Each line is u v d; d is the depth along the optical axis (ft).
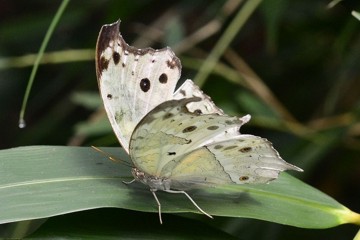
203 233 1.51
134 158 1.49
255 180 1.53
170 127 1.46
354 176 2.47
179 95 1.54
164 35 2.28
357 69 2.13
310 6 2.23
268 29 2.01
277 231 2.11
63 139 2.58
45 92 2.99
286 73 2.37
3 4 3.38
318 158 2.04
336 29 2.19
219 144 1.49
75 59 2.11
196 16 2.58
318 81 2.33
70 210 1.46
